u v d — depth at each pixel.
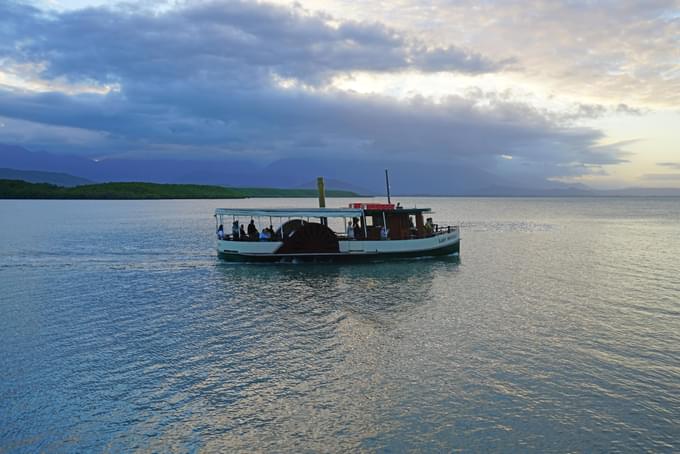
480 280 39.31
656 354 21.98
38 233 76.25
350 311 29.45
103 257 51.09
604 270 43.97
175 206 196.00
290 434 15.52
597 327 26.05
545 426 15.95
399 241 48.81
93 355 21.88
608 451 14.66
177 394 18.12
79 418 16.41
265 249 46.94
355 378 19.53
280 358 21.61
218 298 32.75
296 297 33.19
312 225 46.69
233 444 15.01
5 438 15.21
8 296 33.06
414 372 20.08
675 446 14.88
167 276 40.78
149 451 14.66
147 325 26.36
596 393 18.14
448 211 179.62
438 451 14.66
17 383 18.95
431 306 30.69
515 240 71.06
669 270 43.88
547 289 35.75
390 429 15.80
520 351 22.41
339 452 14.62
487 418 16.44
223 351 22.45
